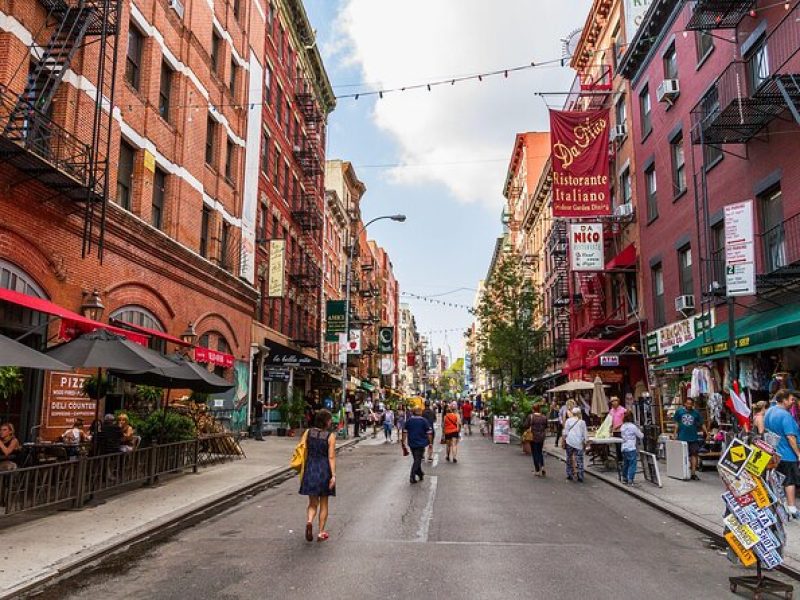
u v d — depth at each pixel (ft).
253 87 95.66
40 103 45.93
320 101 147.43
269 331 104.83
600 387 68.08
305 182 133.49
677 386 67.82
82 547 25.62
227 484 43.96
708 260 56.95
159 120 64.90
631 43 80.69
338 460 65.72
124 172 59.62
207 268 75.72
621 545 27.17
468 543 27.04
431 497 39.81
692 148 64.59
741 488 20.99
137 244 59.21
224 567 23.29
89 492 34.42
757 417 34.27
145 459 41.32
